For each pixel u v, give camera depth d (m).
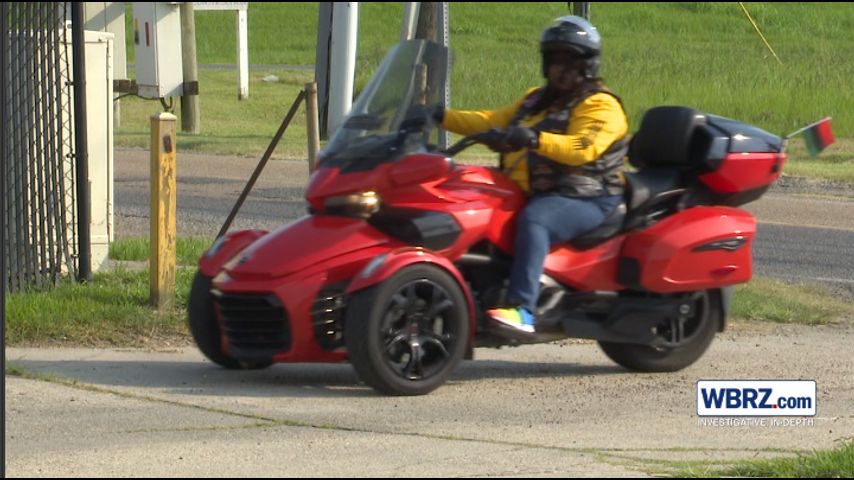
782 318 40.94
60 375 32.16
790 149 84.12
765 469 23.70
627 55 137.12
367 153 30.50
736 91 102.12
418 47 31.86
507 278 31.39
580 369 34.41
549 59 31.38
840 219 61.25
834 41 162.50
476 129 32.19
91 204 43.19
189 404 29.48
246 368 33.41
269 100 112.94
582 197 31.33
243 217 60.12
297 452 25.45
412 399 30.19
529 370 34.19
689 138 33.28
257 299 30.28
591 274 32.06
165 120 37.91
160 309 38.19
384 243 30.52
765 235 57.00
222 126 97.81
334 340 30.30
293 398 30.22
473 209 30.67
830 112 95.38
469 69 119.81
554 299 31.67
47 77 39.69
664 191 32.94
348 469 24.20
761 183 33.97
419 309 29.88
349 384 32.03
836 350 36.72
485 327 31.00
